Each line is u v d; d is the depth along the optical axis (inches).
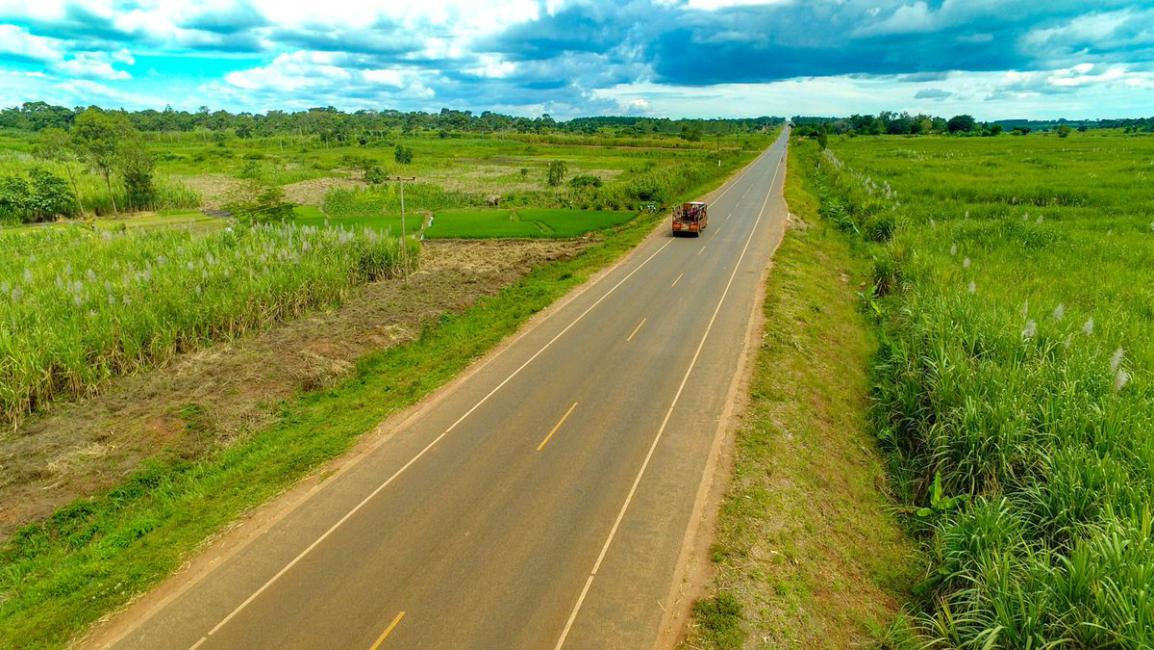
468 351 901.8
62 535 551.5
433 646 398.9
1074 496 471.5
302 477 596.7
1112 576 385.4
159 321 919.0
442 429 679.7
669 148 6077.8
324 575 463.5
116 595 450.0
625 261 1467.8
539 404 734.5
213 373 870.4
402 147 4111.7
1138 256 1239.5
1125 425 536.7
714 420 687.1
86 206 2490.2
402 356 945.5
